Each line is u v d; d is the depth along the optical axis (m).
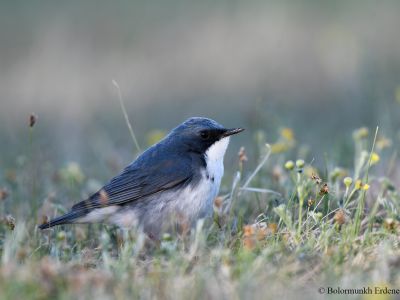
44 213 13.69
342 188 13.88
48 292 9.46
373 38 27.02
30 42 30.08
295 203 12.72
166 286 9.72
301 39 28.56
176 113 25.03
